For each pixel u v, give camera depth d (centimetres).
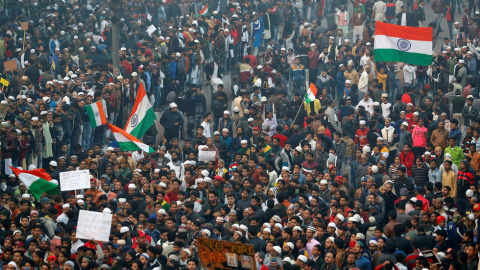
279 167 3962
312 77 5484
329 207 3344
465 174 3522
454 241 3052
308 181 3606
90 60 5262
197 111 4759
